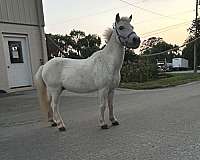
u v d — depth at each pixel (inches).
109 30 228.5
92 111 313.6
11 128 249.8
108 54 223.3
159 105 329.7
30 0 557.9
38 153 174.6
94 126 236.8
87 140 195.8
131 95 468.1
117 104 360.5
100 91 223.8
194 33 1566.2
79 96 462.9
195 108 294.2
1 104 386.0
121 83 753.6
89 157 159.9
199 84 668.1
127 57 912.3
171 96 418.6
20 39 539.2
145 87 619.5
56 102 237.5
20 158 167.3
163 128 214.4
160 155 154.5
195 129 206.2
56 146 186.7
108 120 259.3
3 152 180.7
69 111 322.3
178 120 239.6
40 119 283.0
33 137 214.4
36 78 249.8
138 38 216.5
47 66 240.2
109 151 167.9
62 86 238.1
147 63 930.1
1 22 498.3
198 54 1555.1
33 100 414.0
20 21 535.2
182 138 184.4
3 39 502.9
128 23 220.7
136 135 199.0
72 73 229.3
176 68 2171.5
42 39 580.1
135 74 814.5
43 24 581.0
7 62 508.7
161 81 788.0
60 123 232.2
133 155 157.5
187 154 153.3
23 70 542.0
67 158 161.3
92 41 2098.9
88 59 233.5
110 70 221.3
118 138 194.7
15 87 523.2
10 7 516.7
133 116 269.1
